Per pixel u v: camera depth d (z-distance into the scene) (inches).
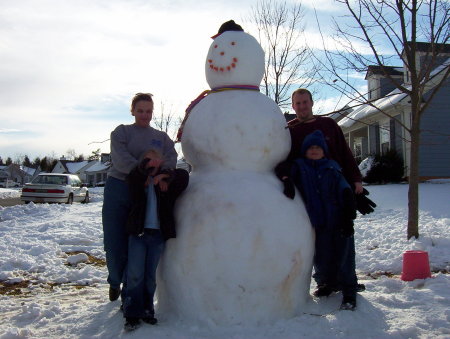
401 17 315.3
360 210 177.2
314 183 163.0
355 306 159.5
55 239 365.4
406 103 703.1
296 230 149.2
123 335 143.3
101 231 417.1
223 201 146.3
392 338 139.3
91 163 2773.1
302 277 153.6
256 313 143.5
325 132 176.1
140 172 149.1
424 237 300.4
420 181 719.7
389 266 255.9
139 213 147.3
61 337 148.9
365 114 802.2
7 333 149.9
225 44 168.9
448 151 745.0
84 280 251.6
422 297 180.1
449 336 140.6
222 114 159.0
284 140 166.6
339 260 164.1
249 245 141.2
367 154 920.3
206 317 143.7
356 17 323.0
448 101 744.3
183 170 154.5
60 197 802.8
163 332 140.8
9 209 587.5
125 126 168.2
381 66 322.7
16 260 284.7
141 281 149.2
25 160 4220.0
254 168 160.1
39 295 221.8
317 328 142.6
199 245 143.4
